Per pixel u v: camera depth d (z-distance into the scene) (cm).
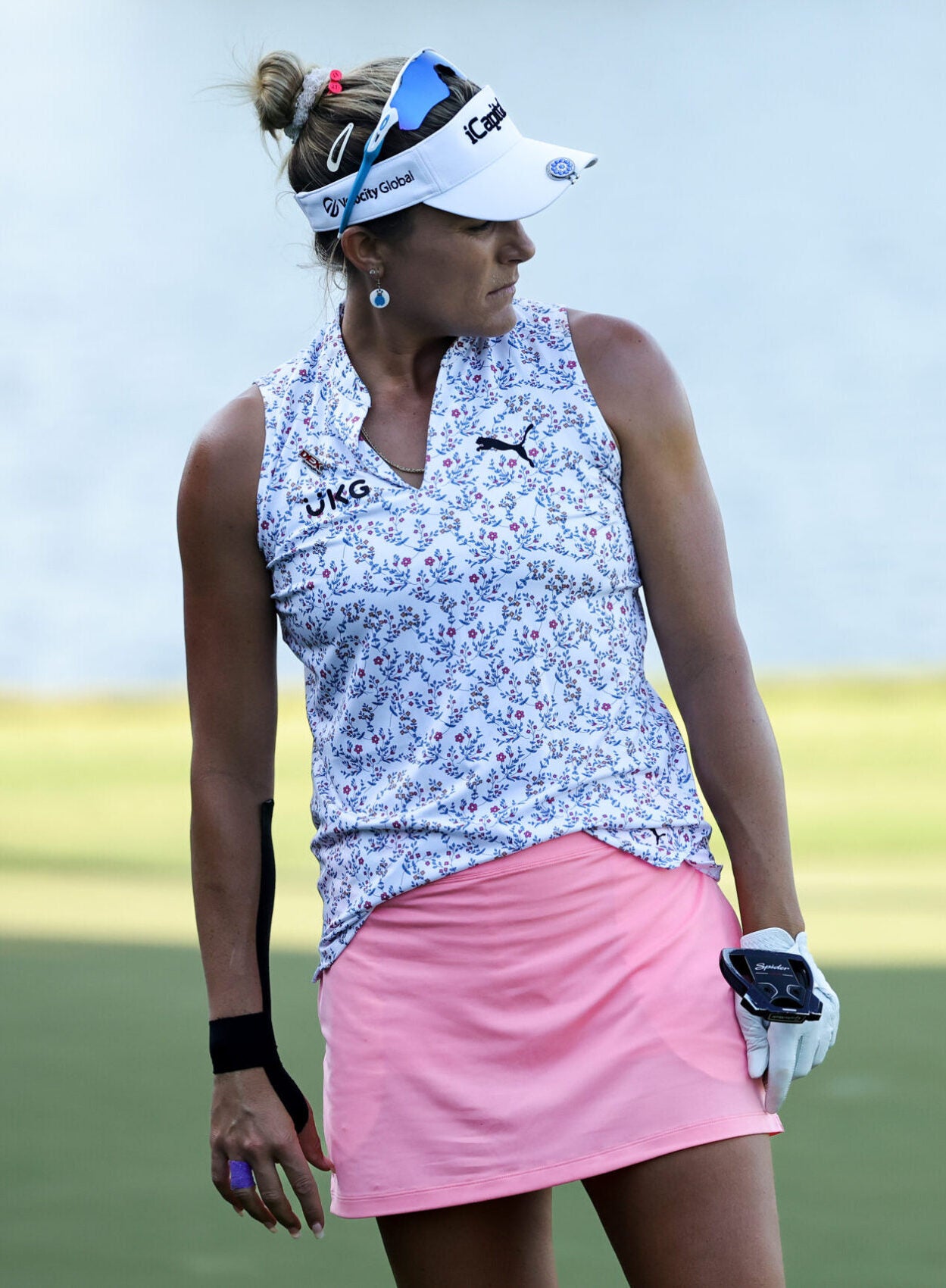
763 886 839
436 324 843
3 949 2470
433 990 818
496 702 815
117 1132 1675
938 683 5222
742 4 9581
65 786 4078
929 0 9438
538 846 812
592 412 840
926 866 3017
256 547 871
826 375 7619
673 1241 789
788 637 6525
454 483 826
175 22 9969
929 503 7025
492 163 825
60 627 6988
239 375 8144
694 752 865
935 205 8425
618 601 843
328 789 851
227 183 9100
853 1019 2022
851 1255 1344
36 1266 1350
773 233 8419
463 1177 807
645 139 9006
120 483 7550
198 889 891
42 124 9312
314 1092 1709
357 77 870
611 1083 797
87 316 8256
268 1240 1421
